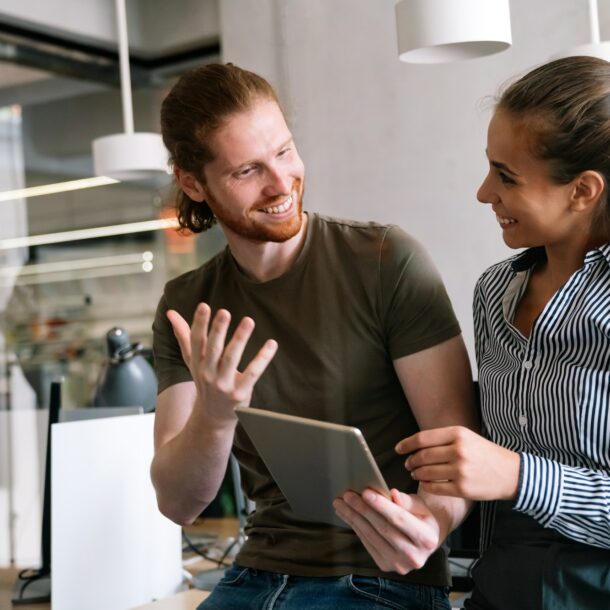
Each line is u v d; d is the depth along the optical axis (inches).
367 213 38.8
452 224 38.7
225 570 36.6
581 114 32.0
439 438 32.2
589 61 33.1
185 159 38.4
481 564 37.0
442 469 31.9
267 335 37.1
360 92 38.6
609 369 33.0
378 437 37.1
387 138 38.8
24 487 43.5
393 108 38.7
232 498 38.8
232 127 36.7
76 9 85.6
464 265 38.5
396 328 37.4
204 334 31.0
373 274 37.4
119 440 37.1
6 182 75.5
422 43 37.4
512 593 35.4
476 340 38.4
